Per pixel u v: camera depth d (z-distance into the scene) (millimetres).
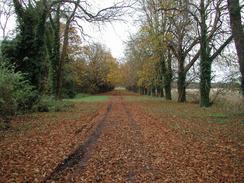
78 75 64500
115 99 51875
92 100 47844
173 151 10383
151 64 42375
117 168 8539
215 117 19906
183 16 31719
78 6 28438
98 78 86062
